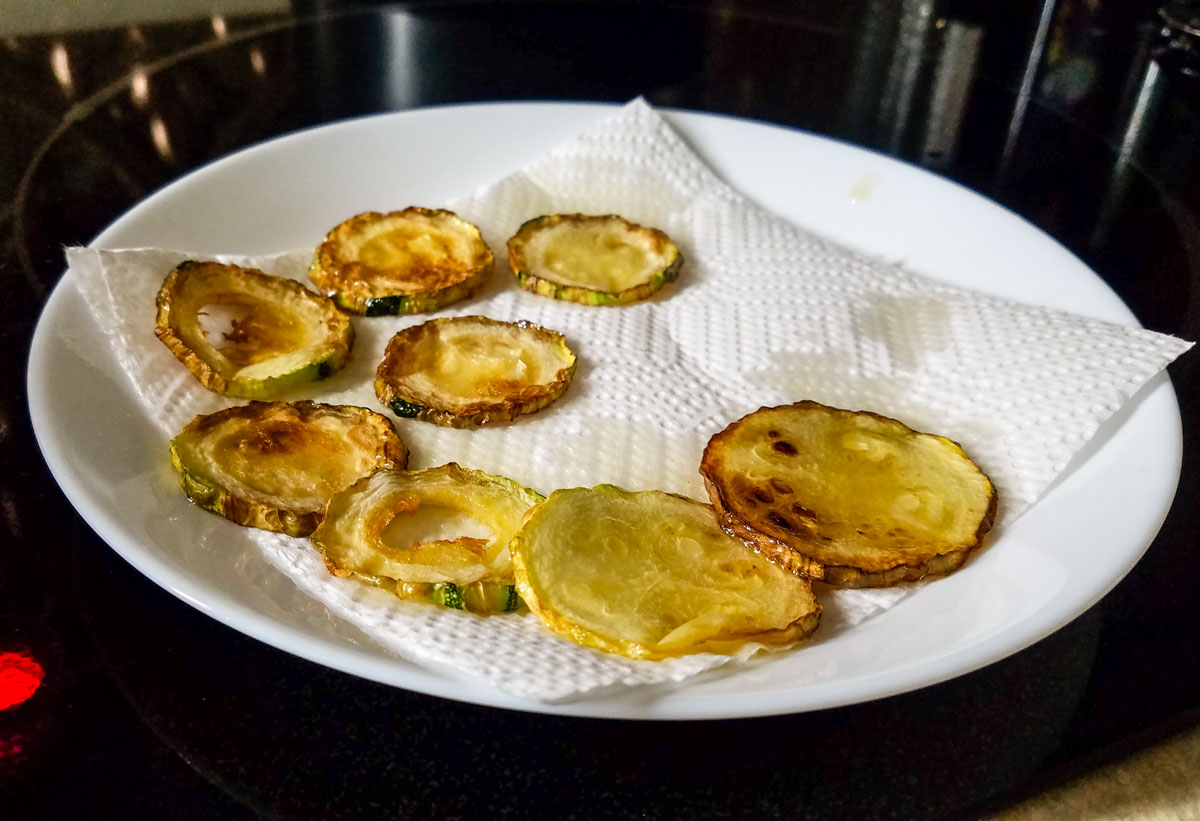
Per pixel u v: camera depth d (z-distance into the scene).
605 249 0.30
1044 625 0.18
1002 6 0.56
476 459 0.23
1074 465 0.23
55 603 0.20
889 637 0.19
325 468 0.22
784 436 0.23
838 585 0.20
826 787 0.18
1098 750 0.19
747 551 0.21
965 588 0.20
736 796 0.18
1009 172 0.41
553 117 0.33
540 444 0.24
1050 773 0.19
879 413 0.25
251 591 0.19
